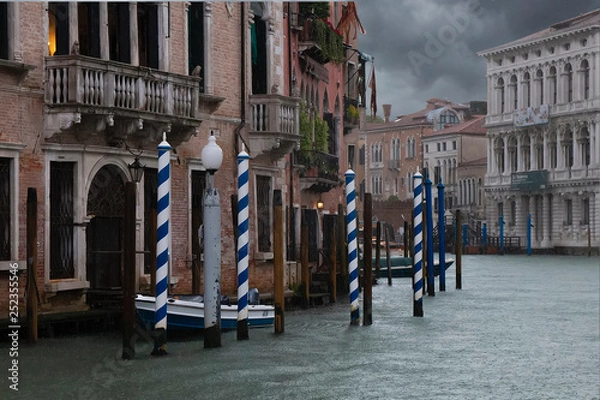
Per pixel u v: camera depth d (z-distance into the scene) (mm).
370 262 26484
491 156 107125
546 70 99875
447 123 122125
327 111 43438
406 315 30562
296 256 35469
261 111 29234
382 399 17641
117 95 22906
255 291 25594
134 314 19562
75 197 22844
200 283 26594
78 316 21922
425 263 41469
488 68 106812
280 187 31719
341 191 46438
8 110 21469
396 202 112250
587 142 96750
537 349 23875
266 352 21656
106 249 24438
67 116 22016
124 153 24031
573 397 18328
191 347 21531
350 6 42625
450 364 21344
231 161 28531
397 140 126062
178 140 25438
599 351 23625
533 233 102062
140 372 18875
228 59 28344
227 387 18031
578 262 79062
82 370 18625
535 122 100000
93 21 23438
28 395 16781
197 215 27281
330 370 20078
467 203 114500
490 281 51969
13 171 21562
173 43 26125
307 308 30859
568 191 97750
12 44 21531
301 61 37438
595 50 94562
